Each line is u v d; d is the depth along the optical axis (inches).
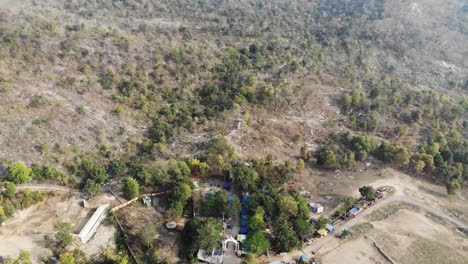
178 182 3806.6
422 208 4089.6
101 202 3614.7
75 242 3154.5
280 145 4808.1
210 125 4817.9
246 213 3651.6
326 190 4232.3
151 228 3336.6
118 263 2994.6
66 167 3853.3
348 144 5014.8
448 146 5014.8
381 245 3540.8
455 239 3693.4
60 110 4434.1
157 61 5659.5
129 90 5036.9
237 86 5492.1
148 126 4675.2
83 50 5526.6
